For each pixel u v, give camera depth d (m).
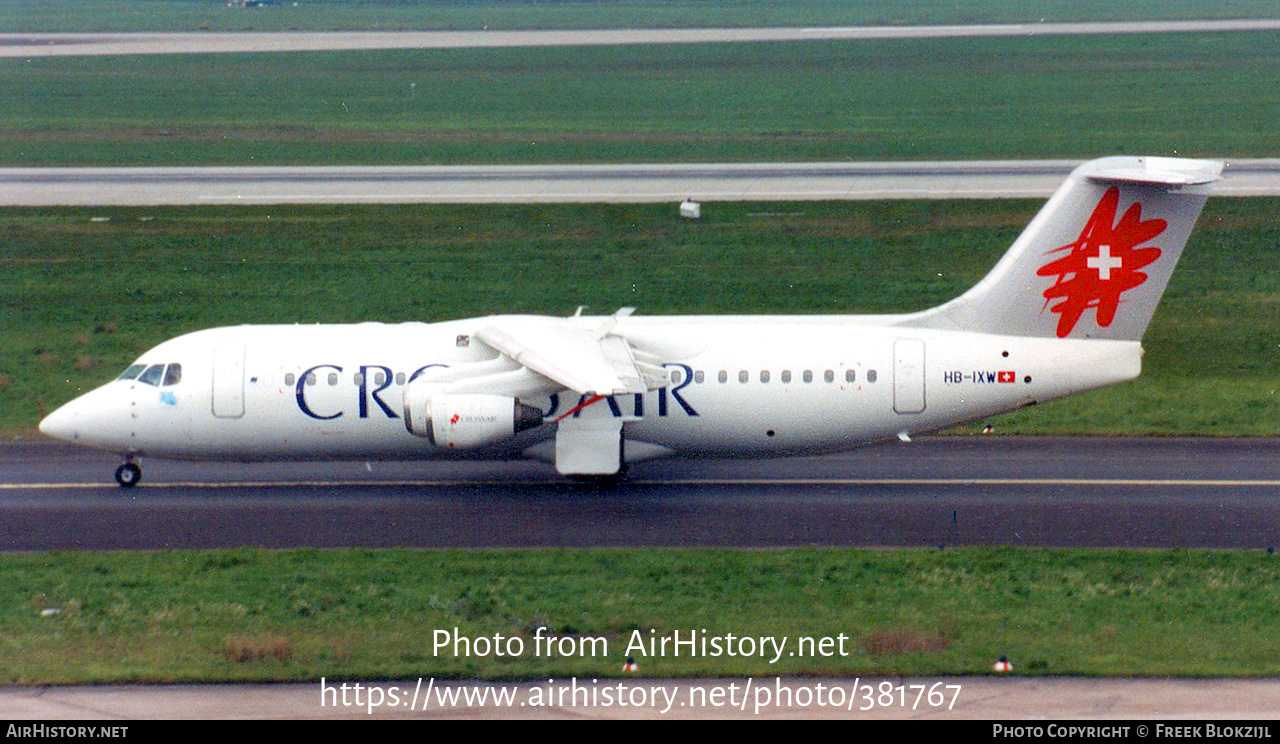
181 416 149.38
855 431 146.25
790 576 120.88
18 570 125.00
